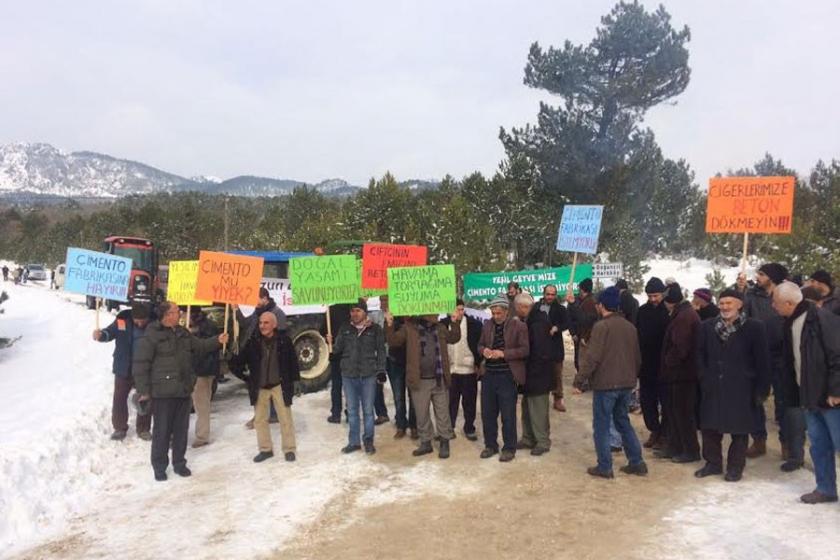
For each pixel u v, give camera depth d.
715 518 4.98
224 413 9.10
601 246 25.20
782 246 19.89
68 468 6.31
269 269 10.34
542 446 6.82
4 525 5.11
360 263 9.73
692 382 6.36
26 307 26.62
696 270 32.50
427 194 29.66
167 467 6.71
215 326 8.55
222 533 5.06
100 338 7.44
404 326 6.93
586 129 24.34
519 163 25.67
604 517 5.13
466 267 18.89
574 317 8.92
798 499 5.29
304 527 5.12
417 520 5.19
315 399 9.77
